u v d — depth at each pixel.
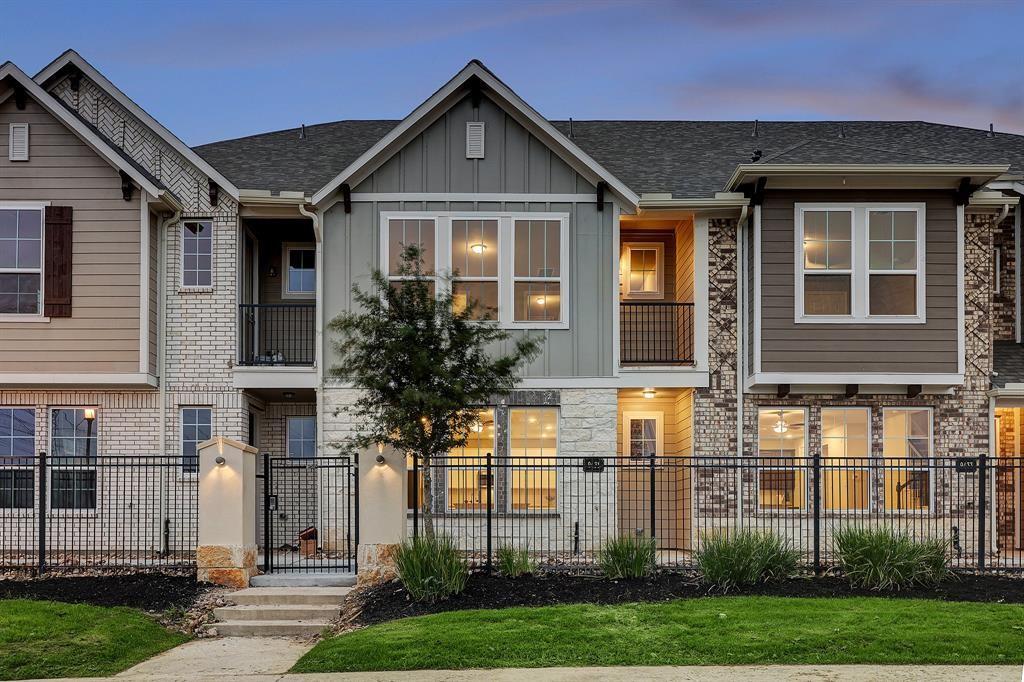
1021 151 18.92
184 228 17.03
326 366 16.64
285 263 18.64
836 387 16.75
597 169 16.64
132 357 16.09
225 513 13.71
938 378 16.34
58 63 17.00
